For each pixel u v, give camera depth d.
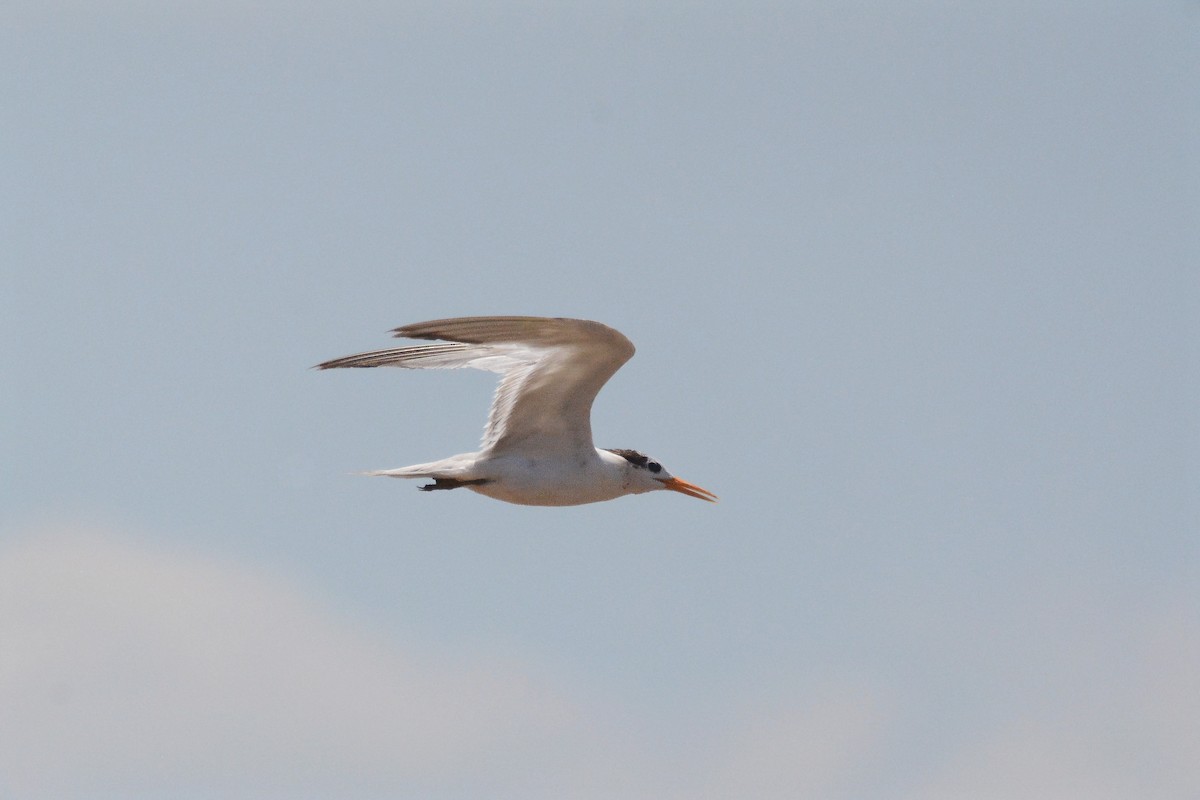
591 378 16.45
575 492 17.38
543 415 16.98
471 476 16.89
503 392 16.72
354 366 17.11
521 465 17.05
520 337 15.77
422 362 16.92
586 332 15.47
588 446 17.45
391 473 16.83
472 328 15.38
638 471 18.20
